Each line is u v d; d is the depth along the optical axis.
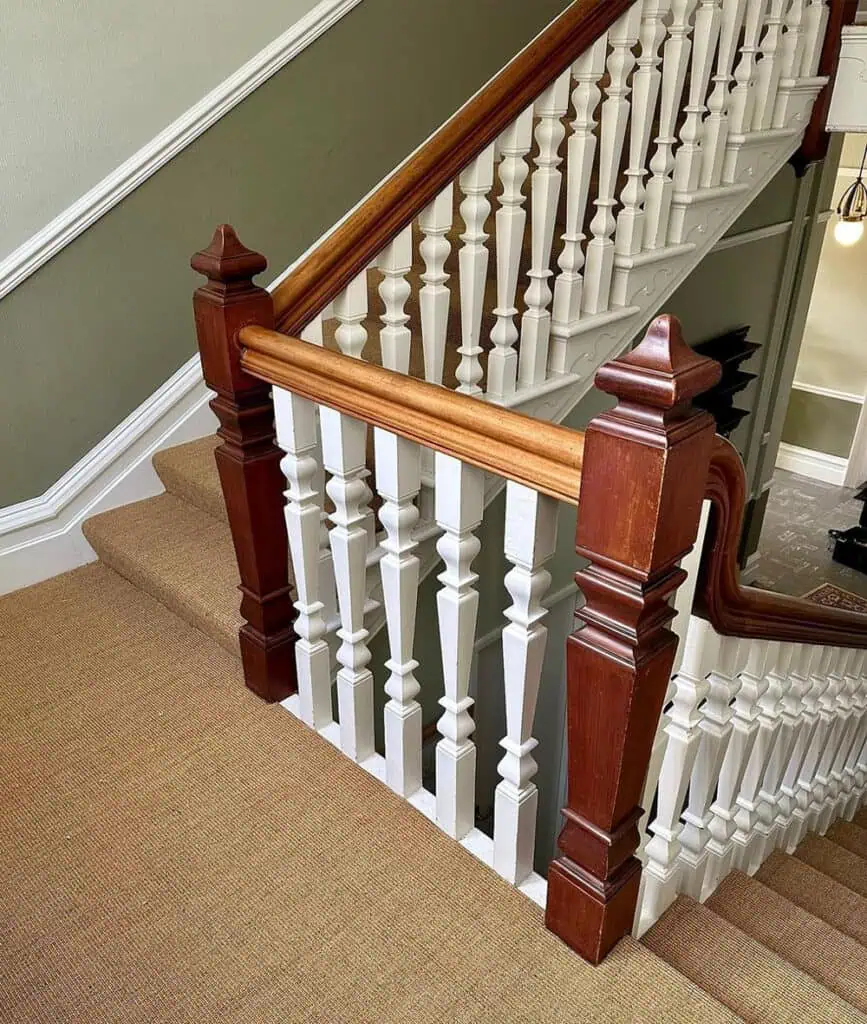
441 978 1.19
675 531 0.94
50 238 2.06
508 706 1.25
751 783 1.57
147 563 2.08
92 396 2.27
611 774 1.08
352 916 1.29
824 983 1.39
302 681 1.67
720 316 3.95
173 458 2.39
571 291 2.04
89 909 1.30
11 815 1.48
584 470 0.95
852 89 2.63
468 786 1.41
